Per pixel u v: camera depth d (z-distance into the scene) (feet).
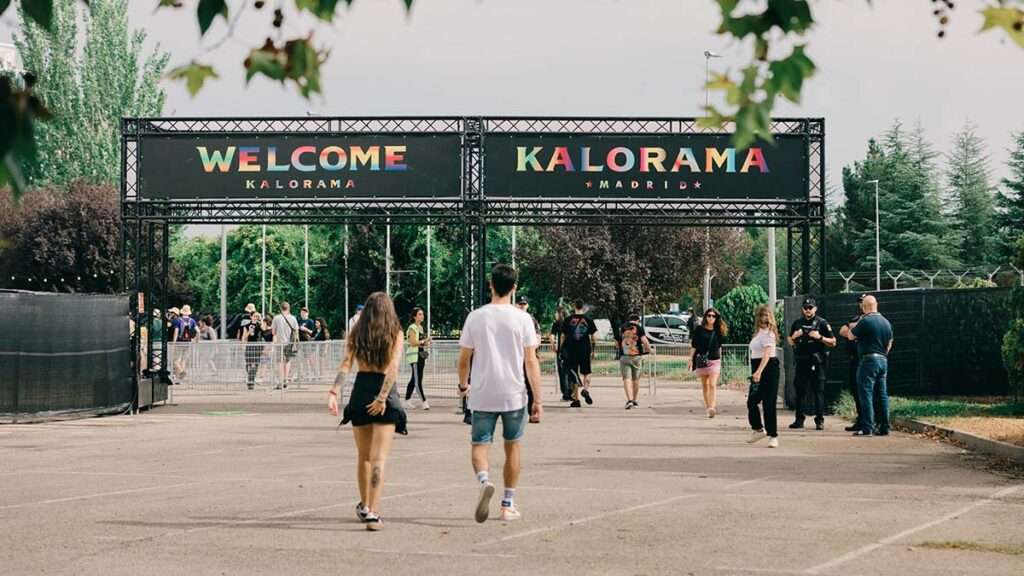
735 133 10.83
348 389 104.78
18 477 46.68
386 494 40.34
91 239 237.25
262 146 90.33
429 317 271.08
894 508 36.68
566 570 26.61
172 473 47.80
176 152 90.33
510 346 33.81
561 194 89.76
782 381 96.22
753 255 474.90
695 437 64.08
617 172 89.61
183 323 128.98
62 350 79.66
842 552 28.91
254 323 132.77
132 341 88.43
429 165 90.17
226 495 40.47
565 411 86.69
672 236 180.14
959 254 395.96
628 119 89.51
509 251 250.78
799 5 10.60
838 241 395.75
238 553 29.01
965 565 27.27
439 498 39.29
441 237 288.71
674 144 89.51
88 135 249.96
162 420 79.87
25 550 29.55
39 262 233.96
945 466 49.06
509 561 27.76
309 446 60.34
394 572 26.48
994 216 364.99
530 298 235.81
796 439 62.39
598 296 176.65
